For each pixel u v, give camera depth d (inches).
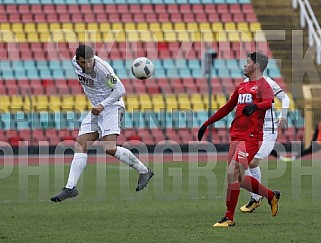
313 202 1535.4
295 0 3673.7
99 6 3543.3
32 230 1128.8
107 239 1024.9
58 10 3494.1
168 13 3590.1
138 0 3599.9
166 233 1082.7
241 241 1001.5
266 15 3646.7
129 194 1718.8
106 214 1354.6
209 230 1114.7
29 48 3326.8
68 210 1427.2
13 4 3469.5
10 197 1668.3
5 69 3238.2
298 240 1012.5
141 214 1349.7
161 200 1600.6
